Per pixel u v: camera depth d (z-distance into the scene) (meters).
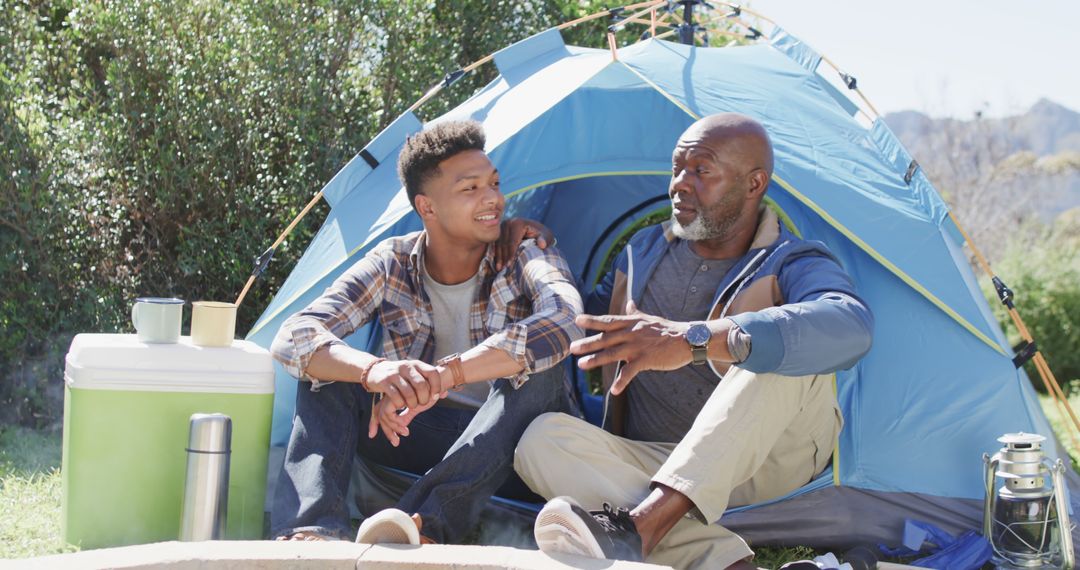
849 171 3.67
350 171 4.11
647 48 3.97
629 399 3.49
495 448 2.93
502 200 3.40
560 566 2.41
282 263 5.65
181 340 3.26
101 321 5.33
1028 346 3.51
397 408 2.89
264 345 3.86
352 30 5.80
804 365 2.79
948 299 3.42
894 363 3.39
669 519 2.73
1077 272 9.77
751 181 3.32
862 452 3.32
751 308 3.21
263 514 3.18
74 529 3.02
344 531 2.84
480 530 3.34
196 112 5.55
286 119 5.67
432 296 3.49
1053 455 3.58
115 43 5.56
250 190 5.63
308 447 2.99
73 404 3.02
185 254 5.52
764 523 3.28
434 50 6.02
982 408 3.34
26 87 5.36
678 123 4.02
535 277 3.32
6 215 5.26
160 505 3.04
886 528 3.30
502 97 4.10
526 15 6.50
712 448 2.77
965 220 20.09
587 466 2.89
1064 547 3.06
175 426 3.05
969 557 3.14
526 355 2.98
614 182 4.74
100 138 5.47
